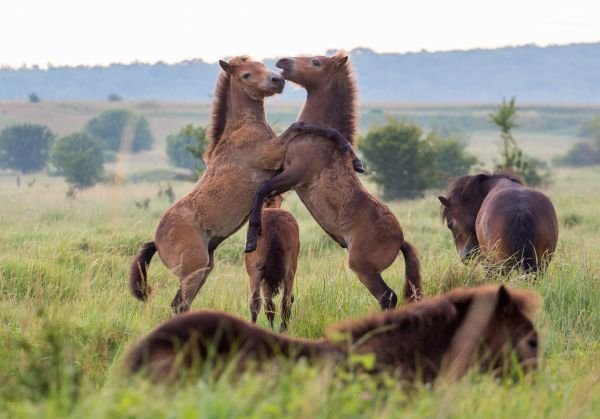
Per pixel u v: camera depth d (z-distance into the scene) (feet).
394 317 57.98
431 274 118.52
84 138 548.72
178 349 53.06
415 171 365.40
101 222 212.64
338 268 126.41
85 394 52.75
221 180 102.47
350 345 54.70
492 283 110.01
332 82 108.37
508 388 56.65
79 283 116.88
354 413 48.62
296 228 109.91
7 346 72.74
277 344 54.39
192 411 44.09
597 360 74.74
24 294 113.70
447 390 52.47
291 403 47.29
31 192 388.57
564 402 55.72
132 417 46.06
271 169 104.58
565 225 214.28
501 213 119.55
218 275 133.49
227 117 106.42
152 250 103.91
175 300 99.96
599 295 104.27
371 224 101.65
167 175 562.66
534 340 58.70
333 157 103.14
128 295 111.14
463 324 57.72
